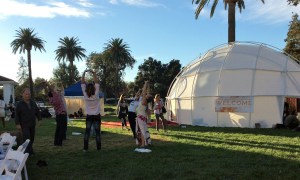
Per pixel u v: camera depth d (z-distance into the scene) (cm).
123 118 1827
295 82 1938
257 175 752
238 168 819
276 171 783
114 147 1177
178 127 1889
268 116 1872
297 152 1016
